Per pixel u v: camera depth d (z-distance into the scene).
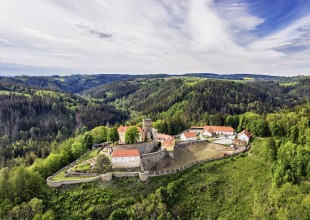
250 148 132.38
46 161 114.31
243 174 104.62
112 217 84.38
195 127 185.62
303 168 95.69
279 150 110.88
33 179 95.44
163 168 115.25
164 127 178.25
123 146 123.62
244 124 172.62
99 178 99.62
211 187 99.44
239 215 87.19
